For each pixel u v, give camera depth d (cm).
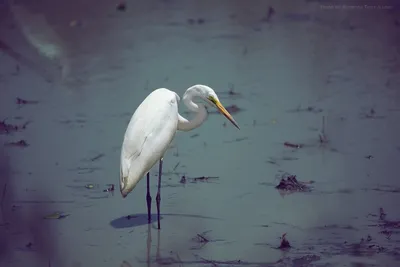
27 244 1021
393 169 1305
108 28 2664
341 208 1136
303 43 2438
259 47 2391
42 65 2131
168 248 1003
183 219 1109
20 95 1858
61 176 1292
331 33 2569
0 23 2577
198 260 963
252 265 941
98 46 2395
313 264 938
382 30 2584
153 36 2547
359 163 1338
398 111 1675
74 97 1834
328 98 1794
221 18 2855
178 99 1137
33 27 2514
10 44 2312
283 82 1955
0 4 2705
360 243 1007
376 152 1398
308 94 1831
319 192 1206
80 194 1212
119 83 1964
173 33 2598
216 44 2438
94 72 2081
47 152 1423
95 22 2741
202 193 1211
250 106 1728
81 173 1308
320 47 2375
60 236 1048
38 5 2819
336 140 1474
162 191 1225
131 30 2641
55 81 1991
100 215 1130
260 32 2611
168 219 1110
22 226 1085
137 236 1047
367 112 1670
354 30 2603
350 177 1270
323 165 1331
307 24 2722
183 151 1423
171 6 3103
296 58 2231
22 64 2122
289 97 1805
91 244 1020
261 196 1193
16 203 1174
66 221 1105
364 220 1089
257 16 2884
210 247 1005
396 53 2267
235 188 1229
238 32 2611
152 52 2325
